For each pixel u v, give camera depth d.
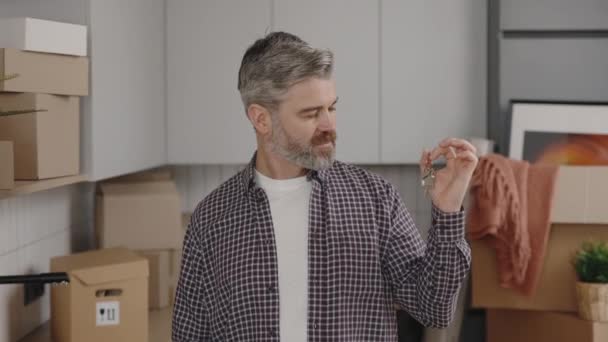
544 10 3.15
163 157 3.28
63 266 2.29
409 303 1.57
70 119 2.18
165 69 3.28
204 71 3.28
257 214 1.58
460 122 3.26
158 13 3.17
